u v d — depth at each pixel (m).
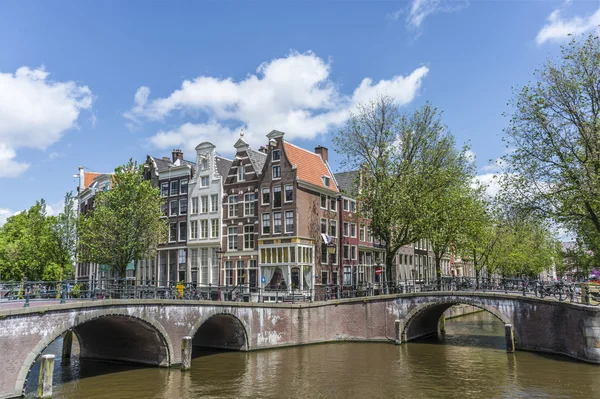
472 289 33.28
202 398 18.61
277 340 30.67
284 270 38.38
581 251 40.03
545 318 28.09
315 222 40.91
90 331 27.39
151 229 37.94
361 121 37.06
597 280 30.56
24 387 18.31
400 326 32.38
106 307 21.58
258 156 44.53
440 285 34.75
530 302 28.83
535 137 27.50
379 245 50.50
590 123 25.89
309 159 43.59
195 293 28.31
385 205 34.66
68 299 22.97
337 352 29.11
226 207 42.75
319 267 40.62
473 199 39.75
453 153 36.41
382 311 33.75
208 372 23.39
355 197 39.22
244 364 25.30
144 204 37.59
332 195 44.12
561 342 27.08
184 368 23.80
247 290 39.56
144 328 24.42
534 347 28.50
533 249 59.31
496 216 37.38
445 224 35.41
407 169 35.22
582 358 24.53
